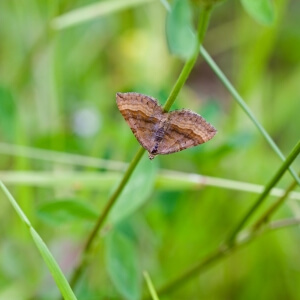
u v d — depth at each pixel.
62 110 0.50
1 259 0.43
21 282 0.43
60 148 0.45
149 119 0.30
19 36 0.54
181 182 0.41
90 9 0.47
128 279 0.36
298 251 0.46
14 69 0.53
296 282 0.46
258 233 0.38
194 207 0.46
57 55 0.49
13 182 0.41
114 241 0.36
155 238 0.44
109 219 0.36
